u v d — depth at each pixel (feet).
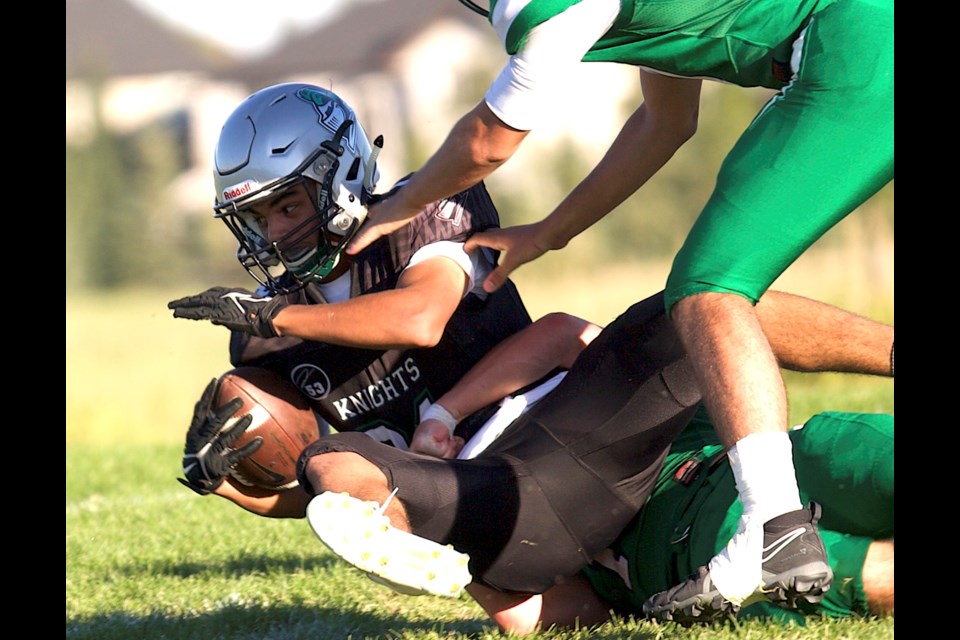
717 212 33.60
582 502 37.68
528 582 38.29
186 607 48.08
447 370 42.88
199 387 181.47
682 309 33.27
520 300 45.21
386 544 32.53
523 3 34.22
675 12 35.88
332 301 44.11
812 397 92.84
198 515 71.20
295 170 41.24
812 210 33.19
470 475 36.45
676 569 38.11
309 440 42.39
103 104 590.96
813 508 31.40
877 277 154.92
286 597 49.26
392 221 40.47
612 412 37.37
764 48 36.40
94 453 102.89
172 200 635.66
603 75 490.49
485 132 35.78
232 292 41.22
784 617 37.24
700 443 41.45
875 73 33.63
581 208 42.11
